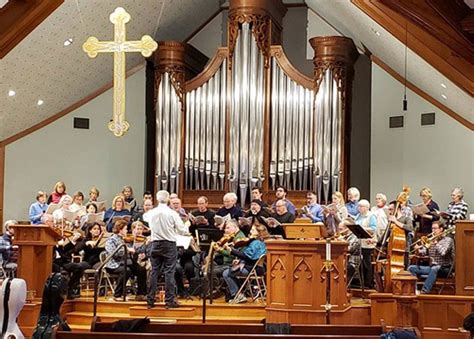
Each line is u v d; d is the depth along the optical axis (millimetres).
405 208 12047
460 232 10977
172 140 15102
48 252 10773
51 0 11102
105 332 7328
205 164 15008
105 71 15336
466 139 14516
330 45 14750
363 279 11844
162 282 11875
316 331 7621
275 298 10305
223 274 11391
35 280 10656
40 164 15469
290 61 16078
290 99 14891
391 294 10391
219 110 15055
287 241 10211
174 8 14852
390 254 10672
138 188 16078
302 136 14836
